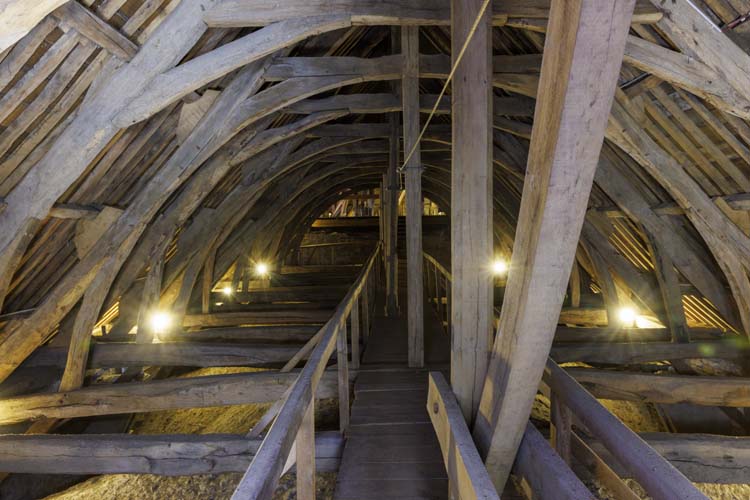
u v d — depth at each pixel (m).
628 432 1.22
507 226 9.02
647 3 2.76
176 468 3.37
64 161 2.79
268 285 9.86
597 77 0.83
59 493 3.80
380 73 3.98
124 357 4.86
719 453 3.10
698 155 3.76
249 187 5.57
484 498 1.01
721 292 4.79
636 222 5.25
